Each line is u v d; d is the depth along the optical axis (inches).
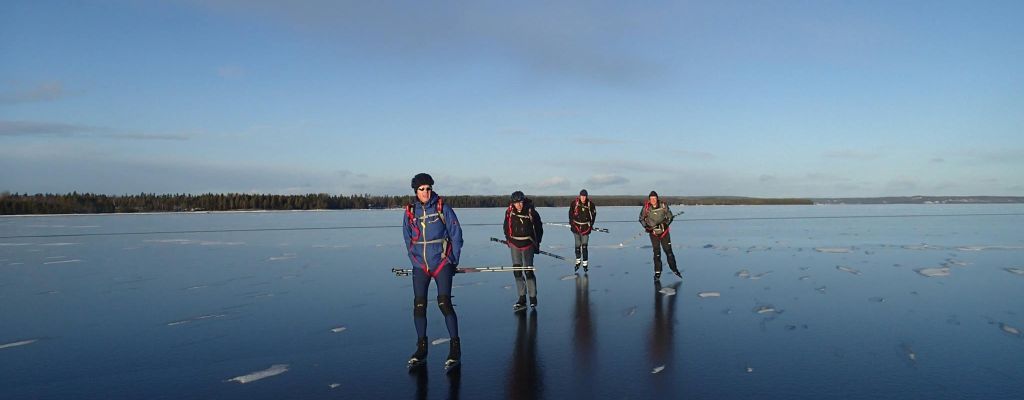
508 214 316.2
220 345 241.8
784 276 422.0
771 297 337.7
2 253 630.5
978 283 384.5
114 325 280.1
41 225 1264.8
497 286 390.3
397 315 299.7
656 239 402.9
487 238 833.5
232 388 187.9
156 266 511.2
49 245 735.1
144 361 219.6
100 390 187.2
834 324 267.9
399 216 1915.6
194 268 495.8
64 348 238.8
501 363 212.7
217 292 372.5
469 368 207.2
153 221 1504.7
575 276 436.1
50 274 461.1
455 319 213.6
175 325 279.1
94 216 1911.9
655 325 270.4
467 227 1122.7
